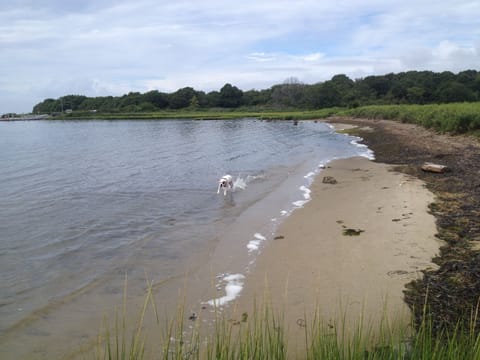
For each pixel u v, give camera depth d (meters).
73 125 83.44
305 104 114.62
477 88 91.06
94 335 5.75
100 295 7.02
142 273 7.95
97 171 21.06
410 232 9.21
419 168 18.14
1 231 10.62
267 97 133.75
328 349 3.91
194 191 15.73
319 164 21.83
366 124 53.78
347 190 14.65
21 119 128.88
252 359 3.81
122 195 15.08
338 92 109.38
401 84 100.94
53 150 32.50
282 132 48.75
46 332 5.84
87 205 13.51
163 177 19.00
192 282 7.49
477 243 8.20
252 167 21.72
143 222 11.48
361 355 3.94
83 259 8.70
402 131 37.38
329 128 55.38
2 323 6.09
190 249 9.27
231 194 15.08
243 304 6.54
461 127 27.86
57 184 17.41
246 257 8.68
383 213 11.03
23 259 8.69
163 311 6.40
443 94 84.69
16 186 16.98
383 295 6.43
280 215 11.89
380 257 7.96
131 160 25.42
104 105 138.00
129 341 5.56
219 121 81.69
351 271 7.45
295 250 8.86
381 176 17.02
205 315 6.23
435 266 7.33
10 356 5.27
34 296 6.98
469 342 3.98
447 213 10.45
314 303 6.36
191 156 27.06
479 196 11.87
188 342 5.46
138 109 125.00
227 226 10.98
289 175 18.80
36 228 10.91
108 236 10.24
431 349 3.99
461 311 5.73
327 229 10.12
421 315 5.73
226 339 4.36
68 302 6.76
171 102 131.00
